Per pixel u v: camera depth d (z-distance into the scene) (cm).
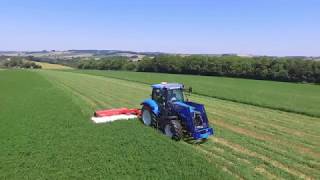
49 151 1494
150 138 1703
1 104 2892
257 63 9362
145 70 12131
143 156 1430
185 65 10856
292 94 4775
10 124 2033
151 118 1955
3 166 1309
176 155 1443
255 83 7269
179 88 1903
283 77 8825
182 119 1745
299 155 1566
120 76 8394
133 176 1217
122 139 1684
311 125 2298
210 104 3253
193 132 1683
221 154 1536
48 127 1955
